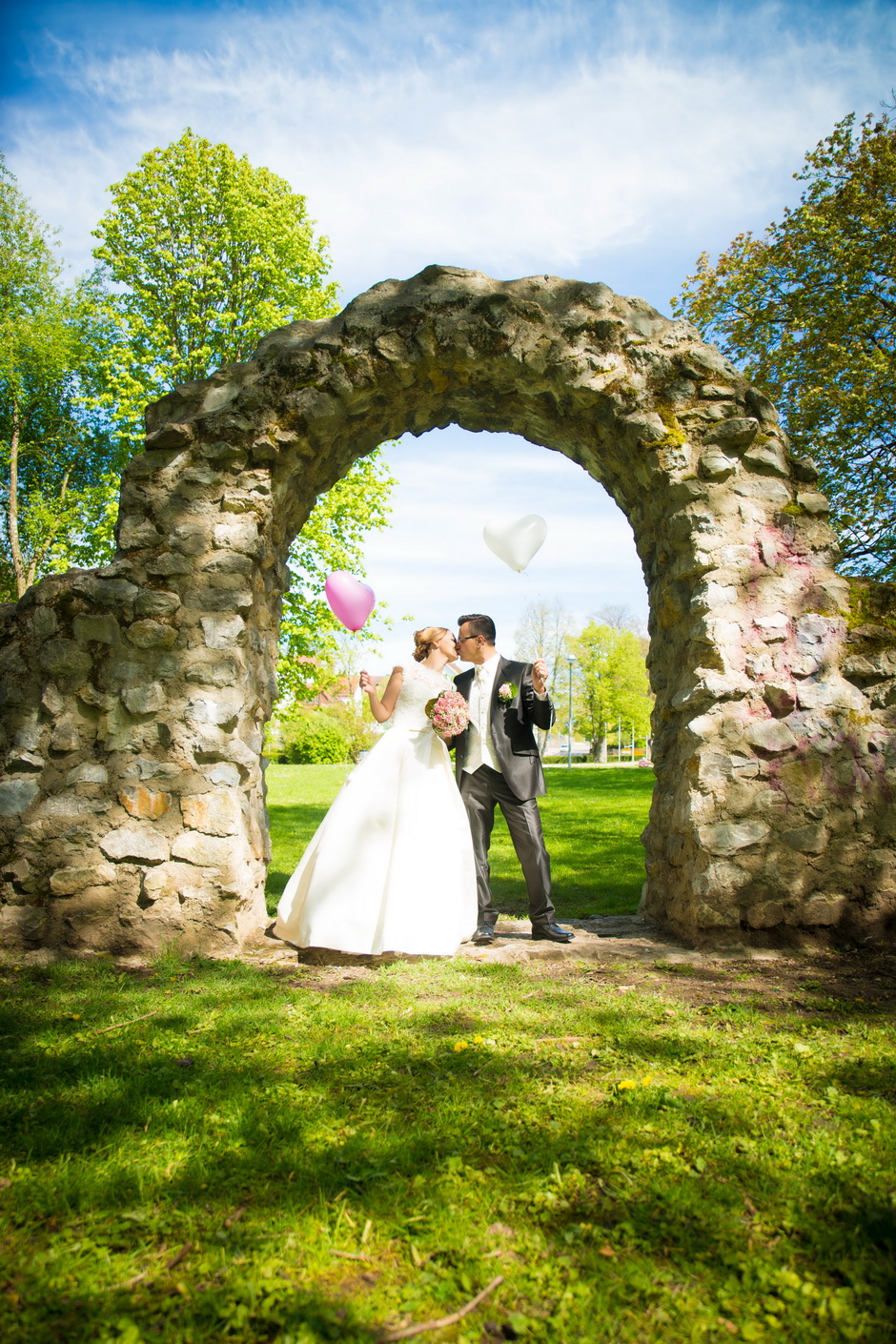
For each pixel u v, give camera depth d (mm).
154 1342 1587
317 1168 2195
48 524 23469
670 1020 3486
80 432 25531
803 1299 1714
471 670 5371
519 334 5172
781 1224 1970
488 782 5164
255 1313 1675
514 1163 2225
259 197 15555
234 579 5008
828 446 13141
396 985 4039
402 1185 2119
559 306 5312
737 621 4996
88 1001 3727
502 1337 1643
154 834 4707
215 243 15305
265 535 5262
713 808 4820
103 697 4836
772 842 4805
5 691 4883
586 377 5203
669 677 5621
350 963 4559
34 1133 2373
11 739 4836
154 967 4391
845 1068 2914
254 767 5066
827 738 4891
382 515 15148
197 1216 1992
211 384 5289
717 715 4898
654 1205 2037
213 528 5051
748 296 14617
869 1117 2516
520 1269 1815
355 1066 2934
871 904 4812
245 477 5105
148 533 5031
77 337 24172
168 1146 2328
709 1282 1774
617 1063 2965
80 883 4648
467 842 4980
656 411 5238
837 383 13070
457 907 4727
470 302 5211
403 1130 2424
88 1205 2033
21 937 4621
